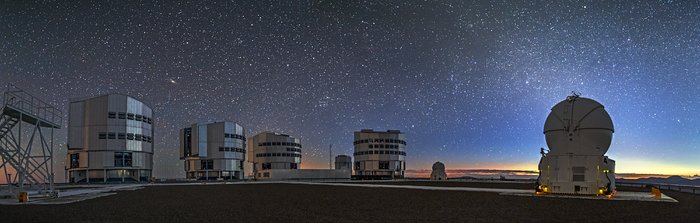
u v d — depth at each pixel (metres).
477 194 42.12
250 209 27.19
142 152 89.38
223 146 112.06
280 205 30.14
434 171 114.50
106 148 84.88
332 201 33.78
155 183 83.00
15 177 46.31
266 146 132.00
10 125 40.06
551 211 25.48
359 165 126.75
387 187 60.16
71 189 55.59
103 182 84.38
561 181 39.47
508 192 43.81
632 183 68.69
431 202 32.47
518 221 20.81
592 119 41.34
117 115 86.19
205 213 24.81
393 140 126.38
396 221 21.05
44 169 45.31
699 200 35.41
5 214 24.38
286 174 111.06
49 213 24.86
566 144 40.53
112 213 24.86
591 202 31.95
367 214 24.17
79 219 21.97
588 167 38.75
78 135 85.88
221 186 66.50
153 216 23.28
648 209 26.75
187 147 112.50
